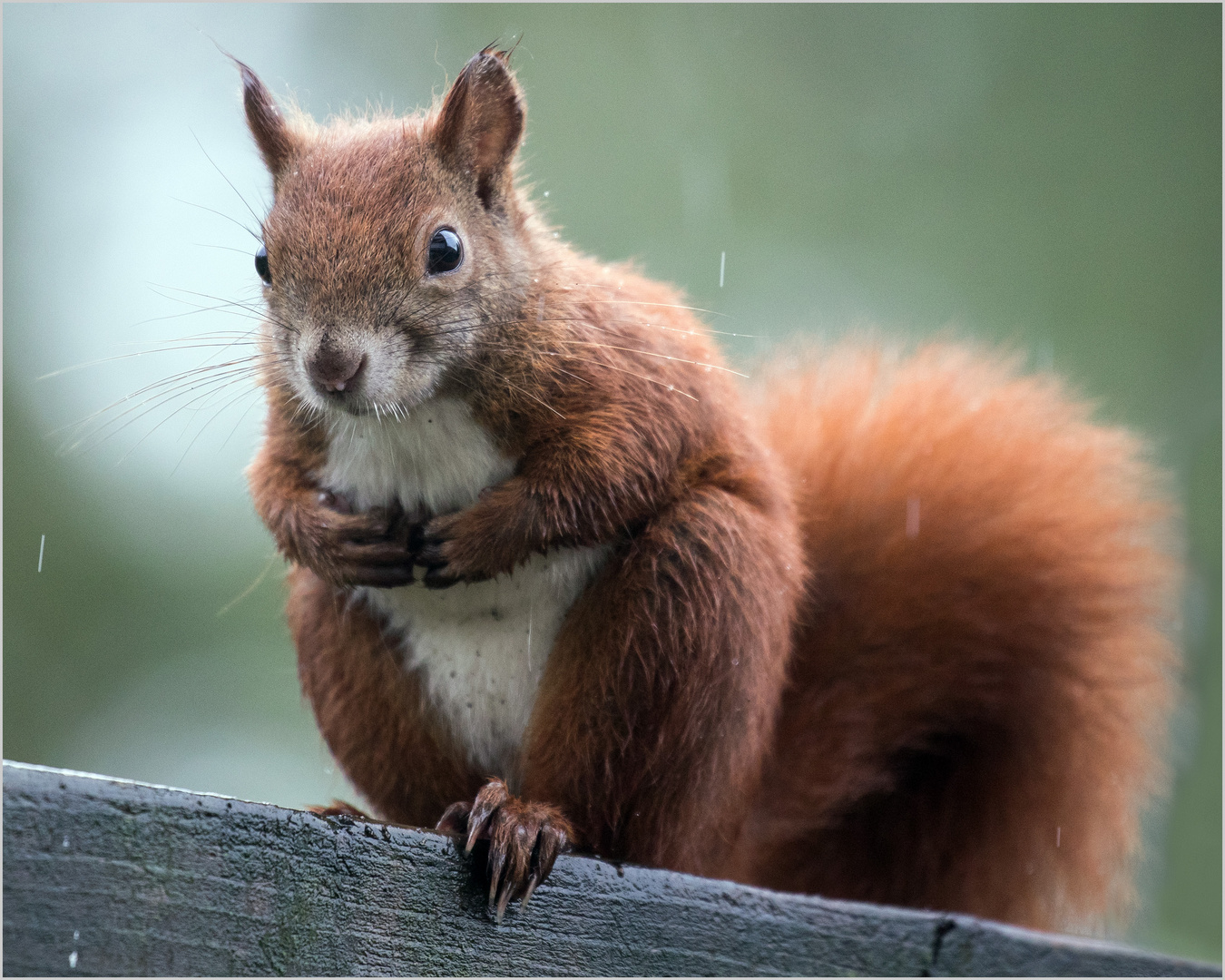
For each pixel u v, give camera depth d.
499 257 2.89
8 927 2.79
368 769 2.91
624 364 2.89
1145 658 2.94
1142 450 2.95
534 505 2.88
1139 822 2.94
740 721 2.88
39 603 3.10
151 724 3.10
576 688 2.88
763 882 2.94
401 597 2.90
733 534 2.88
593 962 2.84
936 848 2.94
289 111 2.94
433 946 2.83
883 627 2.93
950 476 2.94
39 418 3.13
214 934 2.80
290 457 2.90
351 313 2.88
